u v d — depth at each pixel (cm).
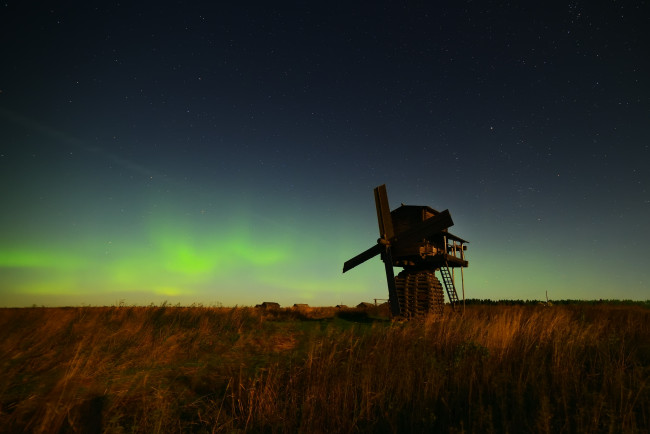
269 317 2009
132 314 1527
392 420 577
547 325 1126
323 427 583
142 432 561
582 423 527
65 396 683
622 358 825
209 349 1124
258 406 638
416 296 2247
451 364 809
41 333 1144
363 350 932
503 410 582
